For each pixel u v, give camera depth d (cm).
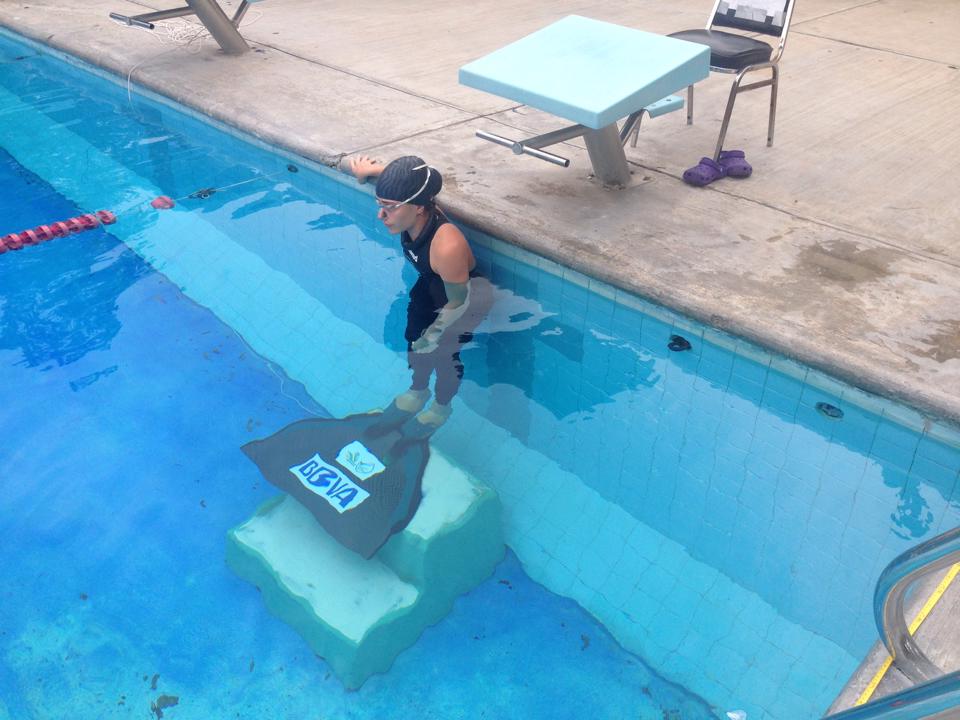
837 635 219
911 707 110
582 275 334
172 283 382
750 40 407
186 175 478
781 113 470
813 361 272
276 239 413
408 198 297
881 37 607
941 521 246
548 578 241
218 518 263
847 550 240
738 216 355
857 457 272
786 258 322
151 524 262
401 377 319
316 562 236
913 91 499
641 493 264
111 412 308
